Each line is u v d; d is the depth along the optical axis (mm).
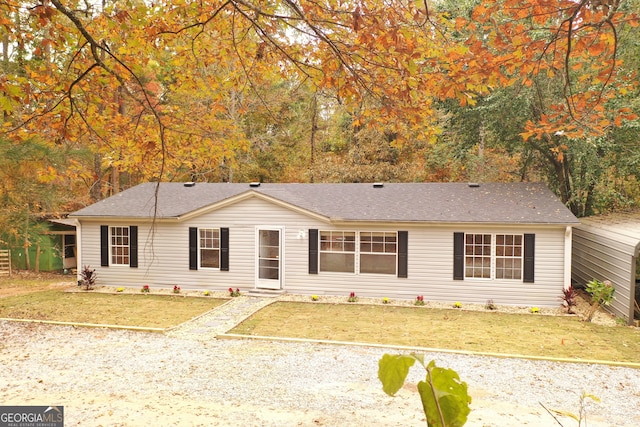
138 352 9758
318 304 14875
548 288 14414
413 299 15406
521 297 14594
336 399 7332
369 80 5344
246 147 7352
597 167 15789
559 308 14281
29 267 22953
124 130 6852
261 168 29469
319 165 27484
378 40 4480
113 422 6410
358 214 15789
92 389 7672
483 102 16312
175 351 9836
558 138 16031
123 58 6180
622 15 4223
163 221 17156
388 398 7379
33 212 21312
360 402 7223
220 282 16969
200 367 8812
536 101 15531
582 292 16453
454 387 1310
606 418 6711
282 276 16406
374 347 10109
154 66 9562
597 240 14781
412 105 5438
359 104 5504
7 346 10180
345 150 30422
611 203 18484
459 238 14961
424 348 10016
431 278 15266
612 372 8648
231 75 6961
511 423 6500
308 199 17484
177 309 14117
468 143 18969
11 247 22531
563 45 4551
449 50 4898
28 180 18547
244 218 16688
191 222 17109
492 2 4473
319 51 5500
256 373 8492
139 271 17578
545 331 11656
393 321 12625
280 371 8602
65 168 15898
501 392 7660
